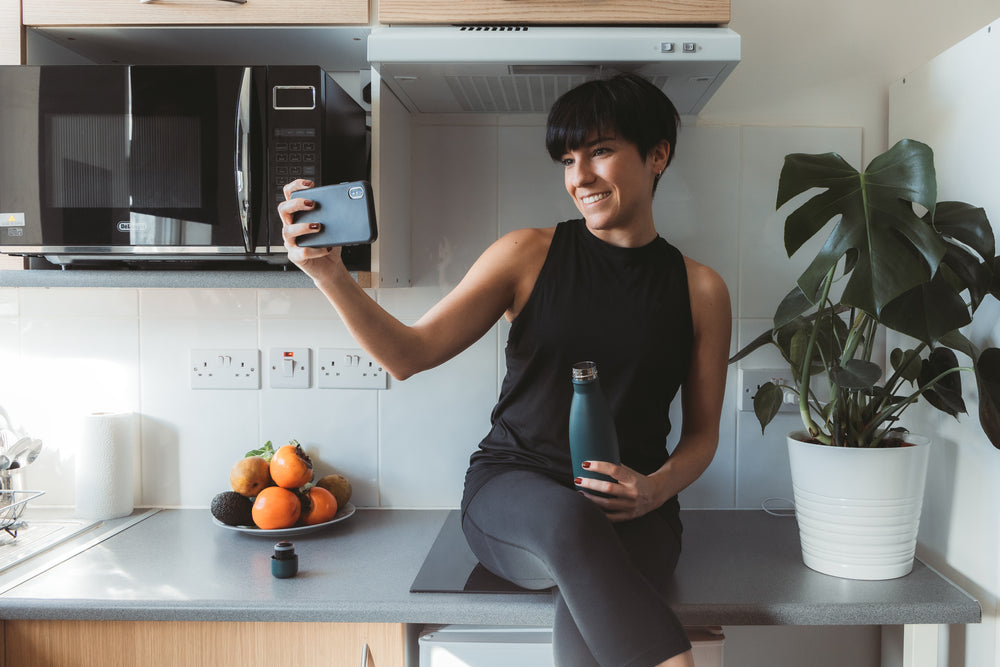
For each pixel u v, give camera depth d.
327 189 0.95
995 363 1.11
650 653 0.86
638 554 1.09
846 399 1.26
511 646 1.10
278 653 1.11
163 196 1.24
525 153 1.57
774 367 1.58
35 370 1.61
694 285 1.28
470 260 1.59
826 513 1.22
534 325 1.23
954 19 1.56
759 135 1.57
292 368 1.60
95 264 1.37
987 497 1.18
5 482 1.46
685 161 1.58
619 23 1.22
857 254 1.14
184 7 1.27
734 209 1.58
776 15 1.57
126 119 1.24
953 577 1.29
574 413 1.12
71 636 1.11
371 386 1.59
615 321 1.21
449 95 1.42
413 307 1.60
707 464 1.26
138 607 1.09
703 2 1.20
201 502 1.62
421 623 1.14
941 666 1.30
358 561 1.28
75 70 1.24
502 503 1.06
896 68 1.57
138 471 1.62
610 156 1.15
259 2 1.27
